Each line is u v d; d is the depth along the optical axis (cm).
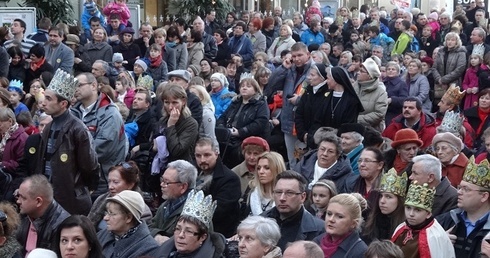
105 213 867
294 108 1338
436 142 1016
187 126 1115
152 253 821
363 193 970
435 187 903
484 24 2456
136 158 1152
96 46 1739
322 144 1014
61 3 2073
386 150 1085
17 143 1097
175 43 1855
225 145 1267
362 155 964
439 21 2469
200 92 1272
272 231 741
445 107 1347
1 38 1723
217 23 2423
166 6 2750
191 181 921
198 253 791
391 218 843
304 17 2755
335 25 2361
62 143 976
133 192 840
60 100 976
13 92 1360
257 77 1528
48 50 1639
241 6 3109
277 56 1916
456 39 1845
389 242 688
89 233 763
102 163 1081
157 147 1119
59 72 984
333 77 1199
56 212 870
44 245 859
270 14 2791
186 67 1853
